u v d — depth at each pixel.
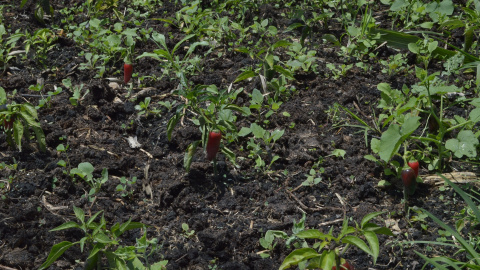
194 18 2.82
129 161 2.40
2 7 2.93
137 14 2.92
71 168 2.37
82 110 2.56
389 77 2.67
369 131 2.49
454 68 2.57
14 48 2.77
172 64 2.54
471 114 2.32
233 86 2.63
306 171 2.38
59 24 2.91
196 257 2.18
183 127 2.49
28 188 2.30
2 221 2.22
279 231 2.18
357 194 2.32
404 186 2.26
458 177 2.35
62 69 2.71
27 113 2.36
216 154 2.39
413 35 2.73
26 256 2.16
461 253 2.18
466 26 2.78
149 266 2.09
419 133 2.47
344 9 2.98
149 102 2.58
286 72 2.54
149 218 2.27
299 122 2.52
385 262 2.17
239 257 2.19
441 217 2.27
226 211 2.28
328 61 2.74
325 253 2.01
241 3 2.97
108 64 2.73
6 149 2.41
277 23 2.92
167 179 2.35
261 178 2.36
